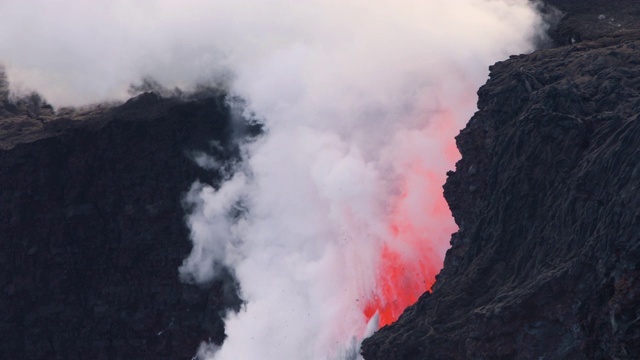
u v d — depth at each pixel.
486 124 125.94
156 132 156.12
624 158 111.31
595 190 112.69
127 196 157.12
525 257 116.12
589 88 121.50
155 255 156.88
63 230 157.38
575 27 139.50
